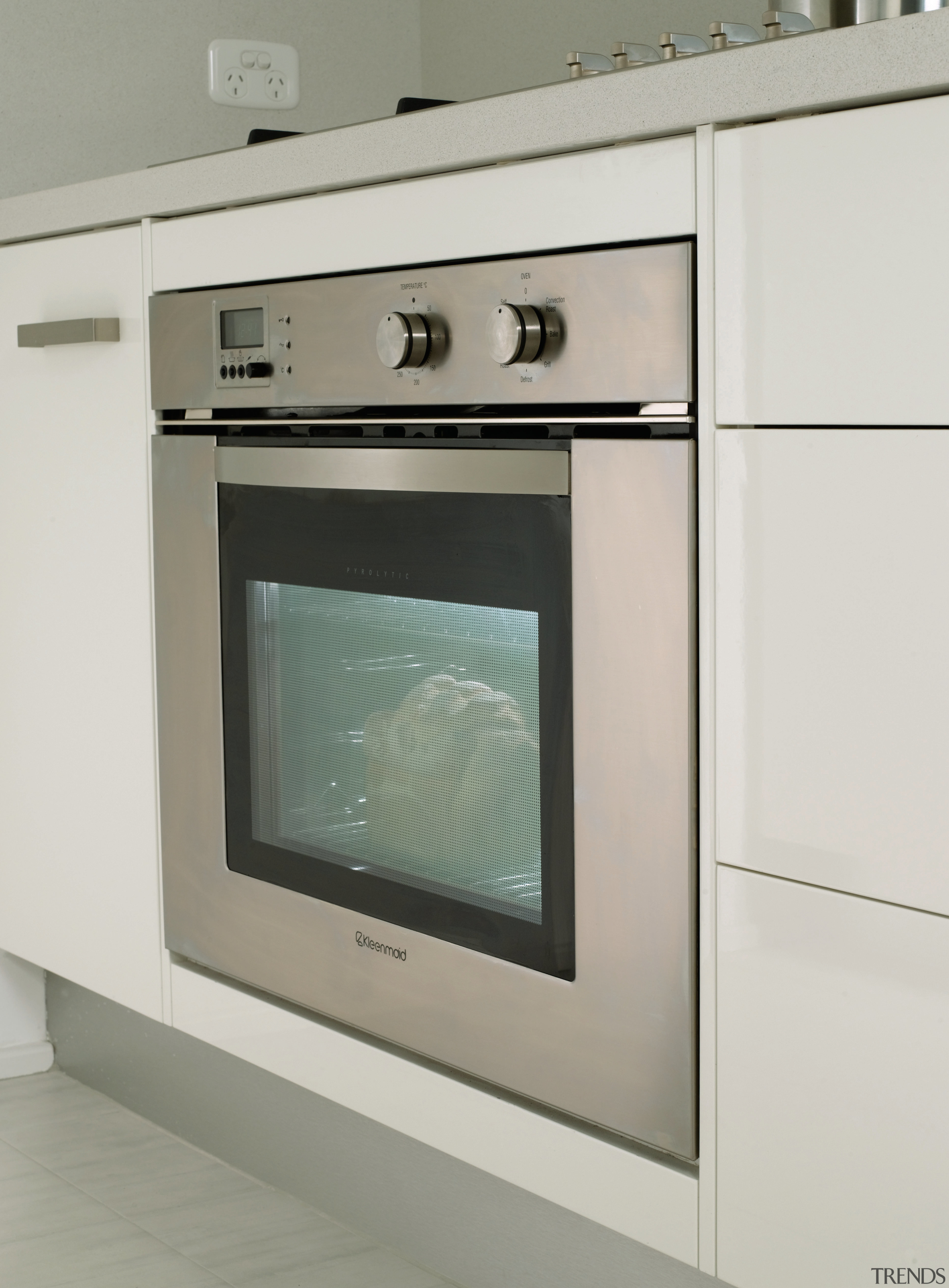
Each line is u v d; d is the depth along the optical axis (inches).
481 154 42.1
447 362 43.8
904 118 32.4
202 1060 66.6
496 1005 45.1
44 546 63.5
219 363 52.5
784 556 35.9
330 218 47.6
